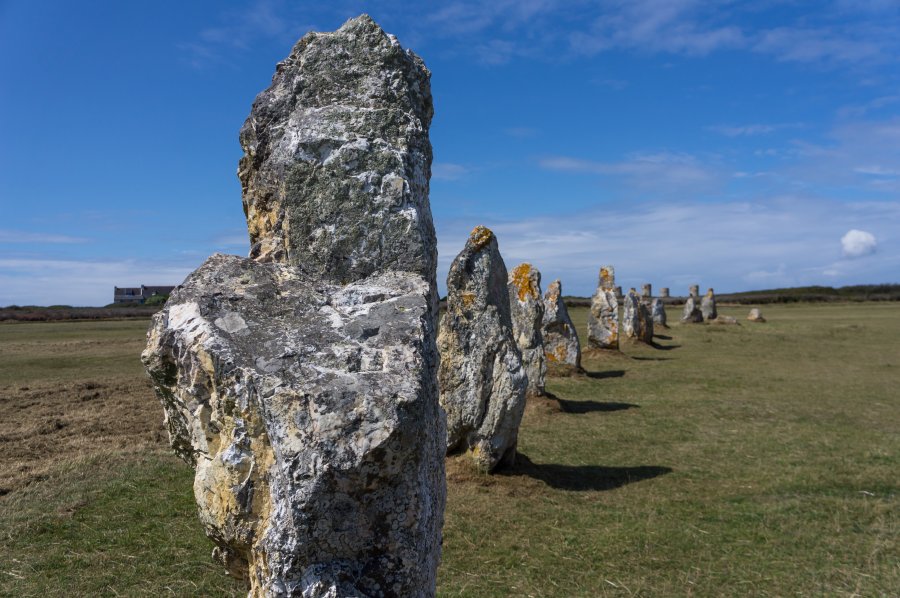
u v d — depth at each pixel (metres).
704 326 31.64
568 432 11.48
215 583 5.50
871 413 12.97
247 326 2.48
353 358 2.34
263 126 3.55
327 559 2.12
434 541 2.56
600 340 21.41
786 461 9.55
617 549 6.49
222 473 2.39
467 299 9.20
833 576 5.80
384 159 3.22
